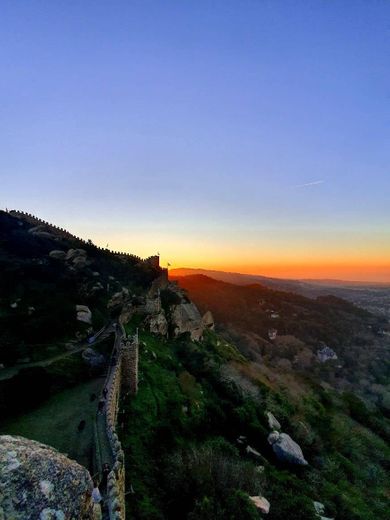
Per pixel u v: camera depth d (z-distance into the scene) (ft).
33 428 95.61
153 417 119.55
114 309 212.02
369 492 143.43
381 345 559.79
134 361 131.64
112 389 107.24
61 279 212.64
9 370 127.65
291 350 474.90
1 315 157.79
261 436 145.69
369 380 415.64
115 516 50.78
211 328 360.28
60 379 126.41
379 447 196.44
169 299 289.74
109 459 75.00
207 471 97.14
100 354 148.56
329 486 130.31
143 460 95.55
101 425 91.04
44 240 276.41
